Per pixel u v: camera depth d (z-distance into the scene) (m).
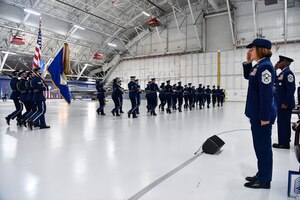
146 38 25.48
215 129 5.48
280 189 2.09
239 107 13.98
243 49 19.80
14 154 3.20
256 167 2.69
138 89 8.29
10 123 6.62
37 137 4.46
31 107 5.91
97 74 29.89
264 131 2.05
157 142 4.02
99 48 24.41
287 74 3.51
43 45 20.92
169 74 23.86
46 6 17.23
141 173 2.47
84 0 17.80
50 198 1.88
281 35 18.02
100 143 3.93
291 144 4.02
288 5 17.78
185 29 22.97
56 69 5.72
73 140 4.18
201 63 21.97
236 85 20.23
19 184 2.17
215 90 14.37
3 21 16.98
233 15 19.98
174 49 23.62
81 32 20.83
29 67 24.75
